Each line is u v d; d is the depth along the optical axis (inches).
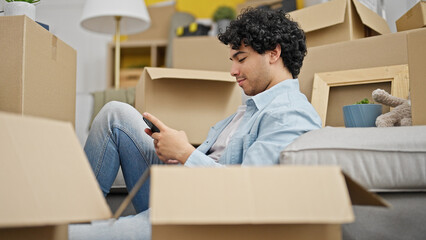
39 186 20.9
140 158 46.3
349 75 59.8
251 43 45.9
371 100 58.2
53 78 46.4
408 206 31.4
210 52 76.3
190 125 62.6
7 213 19.5
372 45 59.1
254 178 21.9
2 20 39.8
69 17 137.9
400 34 57.1
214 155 49.1
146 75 61.0
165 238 23.4
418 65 37.2
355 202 26.1
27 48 40.3
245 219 20.4
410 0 77.7
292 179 21.9
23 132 22.1
